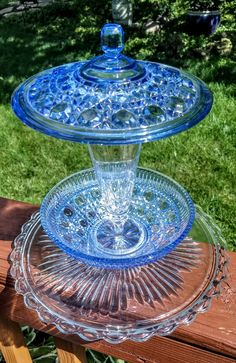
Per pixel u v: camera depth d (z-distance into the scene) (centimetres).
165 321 78
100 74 76
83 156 254
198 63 382
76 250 88
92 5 619
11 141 274
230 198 214
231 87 322
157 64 89
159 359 84
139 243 96
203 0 455
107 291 85
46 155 258
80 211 106
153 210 105
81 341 89
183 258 92
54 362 141
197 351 79
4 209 108
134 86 75
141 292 84
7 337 99
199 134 261
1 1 723
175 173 234
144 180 113
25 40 508
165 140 256
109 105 73
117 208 98
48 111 76
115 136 70
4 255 95
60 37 513
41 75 89
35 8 662
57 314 81
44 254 94
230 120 274
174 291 84
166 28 504
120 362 139
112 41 77
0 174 245
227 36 459
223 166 236
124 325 78
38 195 228
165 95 76
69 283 87
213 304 81
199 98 80
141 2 561
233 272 88
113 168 91
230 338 76
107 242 96
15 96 84
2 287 91
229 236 194
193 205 98
